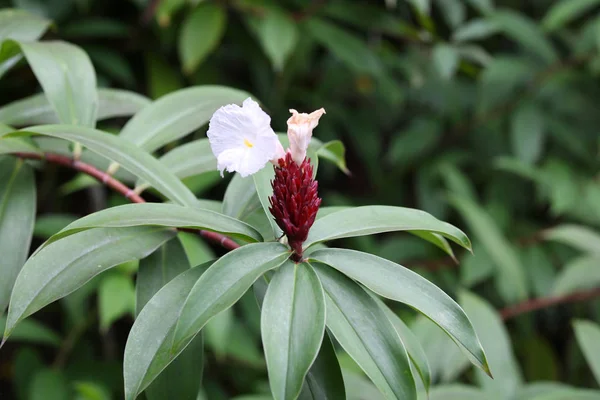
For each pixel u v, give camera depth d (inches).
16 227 52.1
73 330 83.7
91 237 49.3
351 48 89.6
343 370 62.6
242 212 51.6
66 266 48.3
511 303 91.6
